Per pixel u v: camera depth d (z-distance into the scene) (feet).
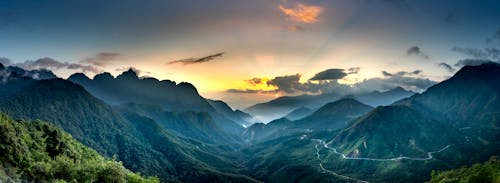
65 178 499.10
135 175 517.55
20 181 477.36
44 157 604.08
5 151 529.45
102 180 484.33
